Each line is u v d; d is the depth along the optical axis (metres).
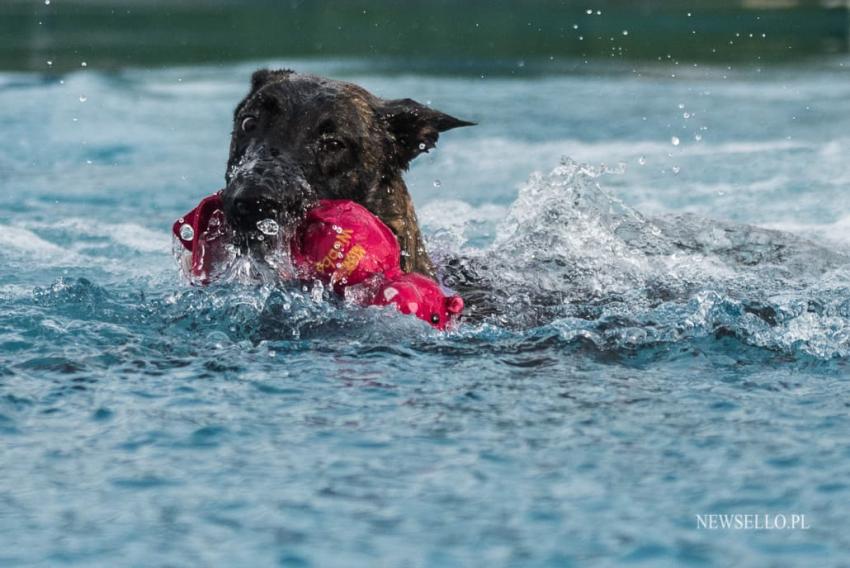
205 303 9.30
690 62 36.41
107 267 12.87
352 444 6.53
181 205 17.70
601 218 13.34
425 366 8.21
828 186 17.86
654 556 5.16
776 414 7.16
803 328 9.40
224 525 5.48
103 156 21.67
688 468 6.19
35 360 8.18
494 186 18.62
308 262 9.21
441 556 5.15
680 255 12.58
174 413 7.08
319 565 5.07
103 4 62.56
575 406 7.29
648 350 8.86
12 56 36.25
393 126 10.68
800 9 60.56
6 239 14.34
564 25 50.75
